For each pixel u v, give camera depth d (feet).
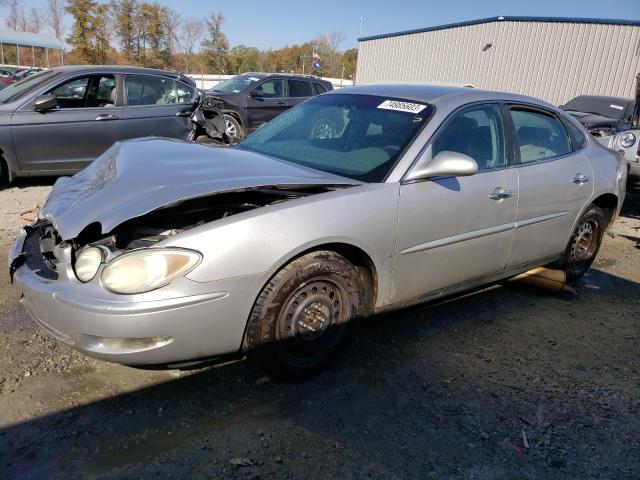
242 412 8.73
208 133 26.68
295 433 8.30
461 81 74.38
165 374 9.61
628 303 14.62
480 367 10.66
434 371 10.38
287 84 38.60
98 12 141.18
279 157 11.40
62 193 9.82
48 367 9.55
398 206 9.80
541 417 9.14
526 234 12.64
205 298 7.95
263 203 9.24
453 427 8.72
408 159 10.25
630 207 27.91
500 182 11.66
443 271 11.00
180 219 8.87
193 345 8.11
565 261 14.71
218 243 8.00
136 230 8.61
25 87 23.22
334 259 9.18
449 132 11.00
